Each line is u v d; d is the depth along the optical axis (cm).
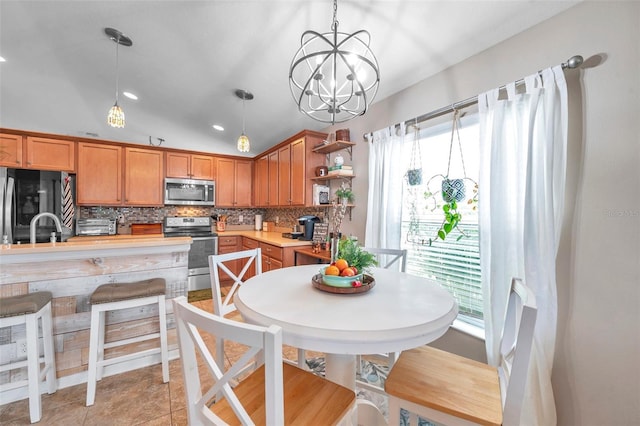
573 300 133
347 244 142
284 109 302
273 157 400
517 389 83
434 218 209
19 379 164
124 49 224
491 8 143
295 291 129
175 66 242
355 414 121
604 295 124
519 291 107
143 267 202
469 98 176
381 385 181
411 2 145
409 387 102
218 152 447
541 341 135
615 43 122
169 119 341
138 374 188
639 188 115
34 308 142
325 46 190
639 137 115
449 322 102
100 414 150
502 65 165
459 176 192
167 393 168
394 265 223
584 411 129
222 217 466
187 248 216
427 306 111
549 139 136
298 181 331
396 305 112
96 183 359
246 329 66
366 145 267
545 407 131
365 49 182
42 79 268
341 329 90
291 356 216
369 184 247
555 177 135
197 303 331
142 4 175
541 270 138
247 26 183
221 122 344
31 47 224
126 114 331
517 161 150
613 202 122
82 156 352
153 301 176
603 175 125
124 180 379
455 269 196
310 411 90
